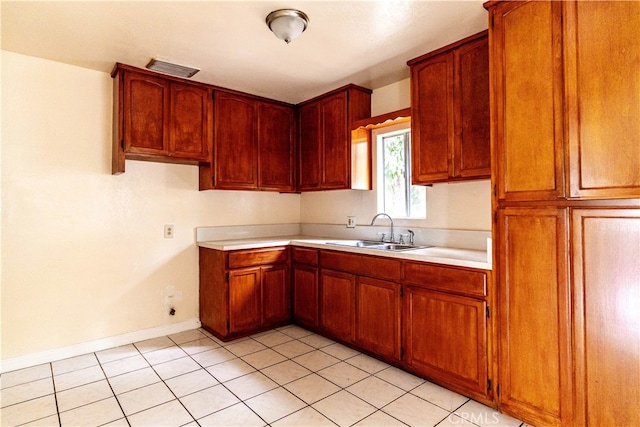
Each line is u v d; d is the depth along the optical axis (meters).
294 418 1.96
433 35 2.35
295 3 1.98
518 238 1.89
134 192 3.15
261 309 3.34
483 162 2.27
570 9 1.68
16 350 2.61
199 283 3.52
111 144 3.02
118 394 2.22
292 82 3.23
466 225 2.77
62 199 2.80
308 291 3.36
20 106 2.63
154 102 2.95
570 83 1.68
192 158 3.16
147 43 2.45
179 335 3.29
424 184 2.65
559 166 1.72
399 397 2.16
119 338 3.05
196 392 2.24
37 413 2.02
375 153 3.45
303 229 4.30
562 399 1.73
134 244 3.14
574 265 1.69
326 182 3.55
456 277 2.17
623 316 1.57
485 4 1.98
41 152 2.71
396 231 3.23
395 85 3.25
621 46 1.53
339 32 2.31
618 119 1.54
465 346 2.13
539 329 1.81
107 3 1.96
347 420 1.93
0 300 2.56
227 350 2.92
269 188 3.71
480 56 2.29
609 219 1.60
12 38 2.38
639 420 1.54
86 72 2.89
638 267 1.53
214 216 3.64
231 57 2.68
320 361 2.70
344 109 3.35
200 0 1.94
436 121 2.54
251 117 3.57
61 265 2.80
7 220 2.59
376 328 2.69
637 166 1.49
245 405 2.09
